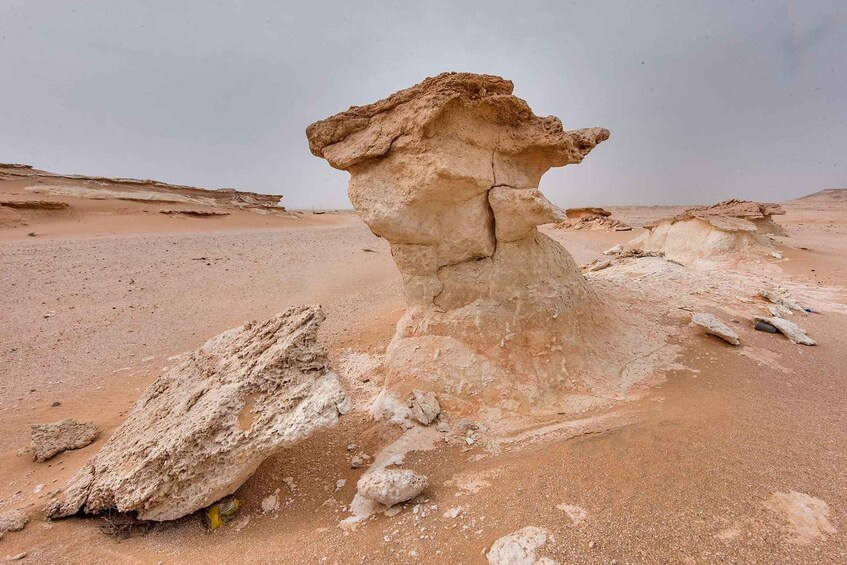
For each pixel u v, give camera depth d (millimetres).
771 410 4898
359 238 31266
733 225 16688
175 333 10484
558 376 5941
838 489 3443
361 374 7355
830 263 15164
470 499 3705
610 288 9539
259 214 43844
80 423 5797
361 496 4016
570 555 2893
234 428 3926
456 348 6219
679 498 3375
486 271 6512
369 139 5703
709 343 7066
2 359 8664
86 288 13984
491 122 5809
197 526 3910
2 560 3406
